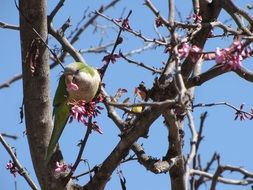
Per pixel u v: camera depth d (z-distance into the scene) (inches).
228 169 342.0
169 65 428.5
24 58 432.8
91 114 398.6
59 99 406.6
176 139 425.4
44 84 431.5
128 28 424.2
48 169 423.2
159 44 407.8
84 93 398.0
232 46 353.4
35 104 429.7
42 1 434.3
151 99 419.2
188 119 456.4
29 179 450.0
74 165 417.1
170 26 385.1
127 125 432.8
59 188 421.1
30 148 430.9
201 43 418.0
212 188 343.9
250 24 424.2
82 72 398.0
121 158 418.0
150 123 410.6
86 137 410.0
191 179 427.8
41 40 428.1
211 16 434.0
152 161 423.2
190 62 413.4
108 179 422.0
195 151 432.8
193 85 409.7
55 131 412.2
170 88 414.3
